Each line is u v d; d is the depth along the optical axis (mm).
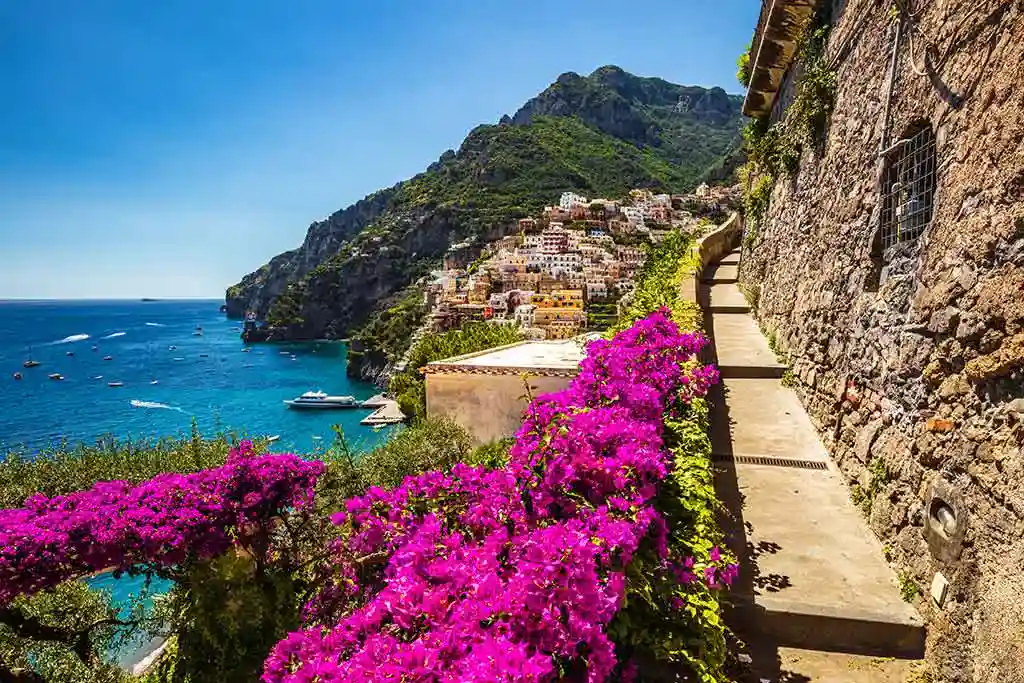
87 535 4410
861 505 5227
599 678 1993
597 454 3279
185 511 4766
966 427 3539
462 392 9227
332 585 4910
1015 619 2883
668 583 2988
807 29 8820
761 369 8922
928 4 4586
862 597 4191
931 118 4457
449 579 2277
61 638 5488
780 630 4070
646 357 5539
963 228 3719
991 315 3285
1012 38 3299
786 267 9617
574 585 2088
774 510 5441
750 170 14500
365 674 1820
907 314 4648
